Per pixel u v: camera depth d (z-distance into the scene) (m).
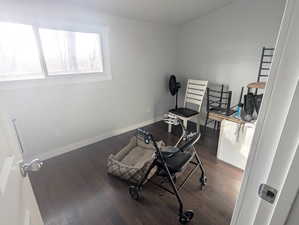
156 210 1.55
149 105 3.35
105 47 2.52
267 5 2.25
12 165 0.69
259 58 2.47
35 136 2.14
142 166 1.78
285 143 0.43
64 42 2.17
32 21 1.86
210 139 2.79
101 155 2.39
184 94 3.56
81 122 2.51
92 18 2.25
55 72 2.19
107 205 1.60
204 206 1.57
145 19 2.71
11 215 0.57
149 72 3.14
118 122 2.97
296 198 0.44
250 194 0.55
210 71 3.05
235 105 2.84
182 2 2.32
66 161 2.25
